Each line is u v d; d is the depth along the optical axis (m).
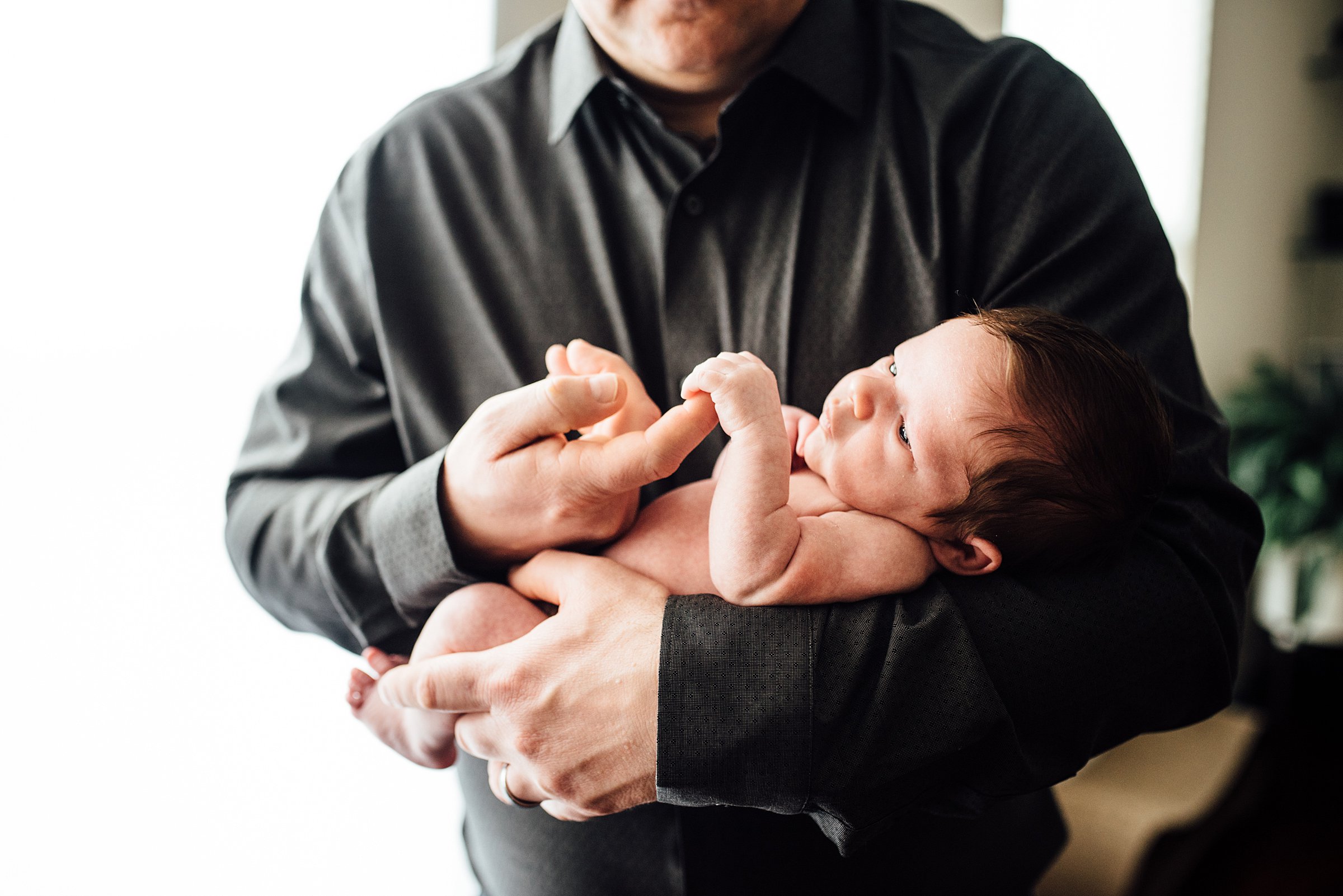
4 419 1.18
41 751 1.22
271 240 1.41
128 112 1.26
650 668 0.71
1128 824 2.07
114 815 1.28
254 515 0.99
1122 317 0.86
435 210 1.02
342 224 1.05
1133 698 0.76
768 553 0.73
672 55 0.87
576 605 0.75
